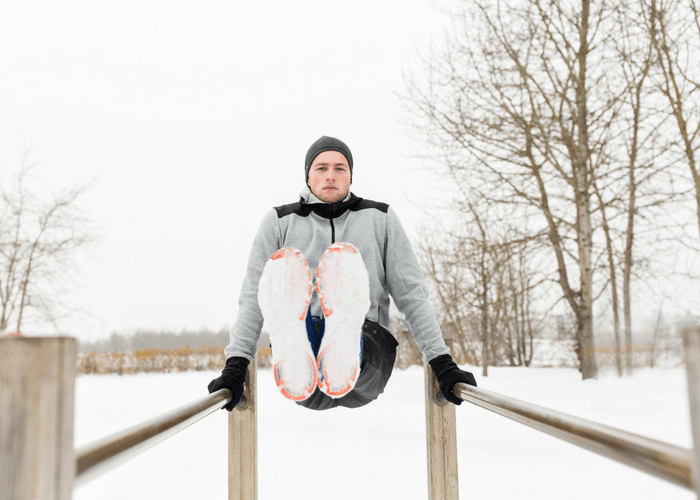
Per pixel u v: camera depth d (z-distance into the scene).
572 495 2.73
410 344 11.73
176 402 6.36
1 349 0.43
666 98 7.79
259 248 1.85
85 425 4.95
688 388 0.41
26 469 0.42
